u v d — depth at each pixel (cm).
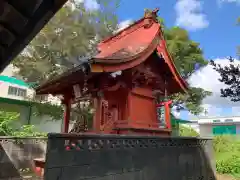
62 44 1548
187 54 1823
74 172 349
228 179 799
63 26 1547
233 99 790
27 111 1662
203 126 3102
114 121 639
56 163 331
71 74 564
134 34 780
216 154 1043
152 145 502
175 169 546
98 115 594
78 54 1600
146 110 698
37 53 1562
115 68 547
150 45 658
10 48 370
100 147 396
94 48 1539
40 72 1558
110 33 1722
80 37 1591
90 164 374
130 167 439
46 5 278
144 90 704
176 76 757
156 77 739
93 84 610
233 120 2859
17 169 739
